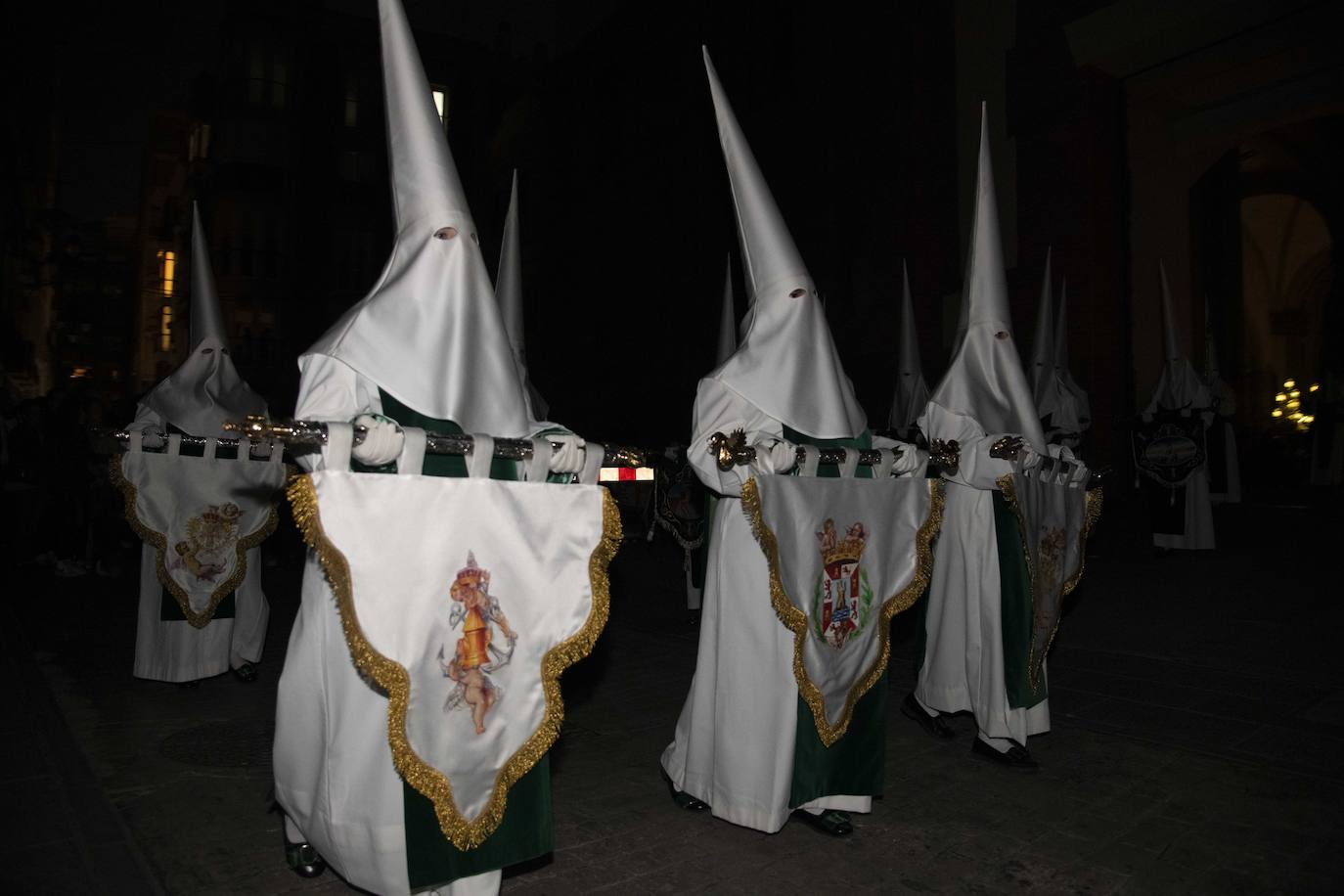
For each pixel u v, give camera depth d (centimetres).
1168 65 1337
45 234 1961
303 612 254
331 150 2464
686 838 316
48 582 892
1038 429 398
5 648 590
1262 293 3178
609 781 373
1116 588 801
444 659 232
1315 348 3111
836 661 320
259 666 560
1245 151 2406
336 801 239
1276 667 536
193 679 492
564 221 2542
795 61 1758
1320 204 2622
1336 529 1095
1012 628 393
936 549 427
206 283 525
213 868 284
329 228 2461
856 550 334
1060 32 1341
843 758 325
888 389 1532
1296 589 762
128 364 2991
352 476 221
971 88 1447
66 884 268
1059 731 436
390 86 270
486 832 241
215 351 519
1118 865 294
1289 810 338
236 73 2378
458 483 237
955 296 1445
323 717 249
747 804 316
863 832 321
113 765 378
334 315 2466
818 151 1694
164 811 329
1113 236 1349
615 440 1034
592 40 2438
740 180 351
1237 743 412
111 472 474
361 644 218
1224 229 2316
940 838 316
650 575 988
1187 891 277
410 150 262
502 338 267
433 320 252
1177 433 959
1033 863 296
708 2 2005
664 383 2152
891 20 1549
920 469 369
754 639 321
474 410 258
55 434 945
